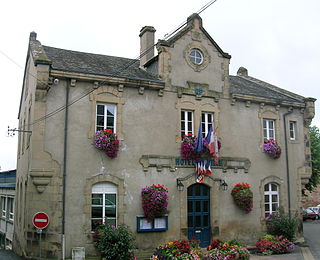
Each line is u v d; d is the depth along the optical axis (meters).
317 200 40.19
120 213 13.57
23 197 15.09
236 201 15.71
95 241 12.84
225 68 16.64
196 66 15.94
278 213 16.64
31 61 15.07
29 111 15.09
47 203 12.56
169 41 15.42
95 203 13.41
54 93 13.21
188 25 16.02
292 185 17.58
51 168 12.76
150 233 13.93
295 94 19.05
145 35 17.64
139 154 14.25
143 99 14.68
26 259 12.34
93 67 14.90
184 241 12.74
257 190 16.53
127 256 12.23
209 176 15.39
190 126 15.64
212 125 15.82
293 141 18.02
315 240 18.50
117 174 13.75
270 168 17.09
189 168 15.09
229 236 15.45
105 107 14.09
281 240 15.47
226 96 16.44
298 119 18.38
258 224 16.28
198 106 15.71
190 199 15.06
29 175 12.71
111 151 13.44
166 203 13.90
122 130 14.11
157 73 15.64
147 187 14.05
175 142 15.00
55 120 13.08
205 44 16.33
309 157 18.30
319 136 31.33
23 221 14.41
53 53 15.78
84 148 13.36
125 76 14.38
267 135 17.58
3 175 24.77
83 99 13.61
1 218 24.28
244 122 16.78
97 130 13.80
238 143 16.42
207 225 15.27
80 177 13.13
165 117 14.97
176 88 15.32
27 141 14.72
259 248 15.10
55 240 12.43
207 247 14.13
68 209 12.78
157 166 14.47
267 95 17.97
